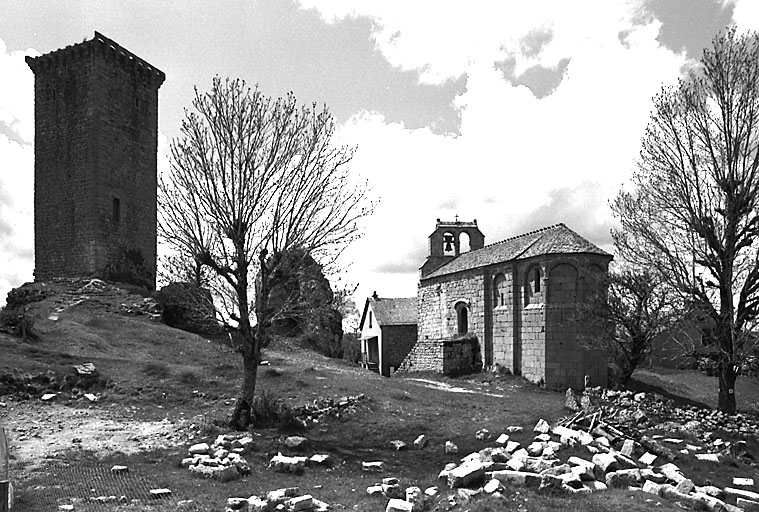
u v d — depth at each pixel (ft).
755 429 65.00
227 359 111.04
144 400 77.51
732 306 78.18
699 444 59.77
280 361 118.11
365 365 237.86
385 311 232.94
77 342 104.47
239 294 68.85
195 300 71.00
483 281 138.62
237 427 64.34
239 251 69.36
